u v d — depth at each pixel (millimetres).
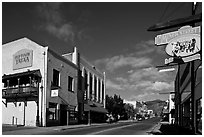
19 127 25766
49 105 29562
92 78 48125
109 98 77312
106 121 50906
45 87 29094
